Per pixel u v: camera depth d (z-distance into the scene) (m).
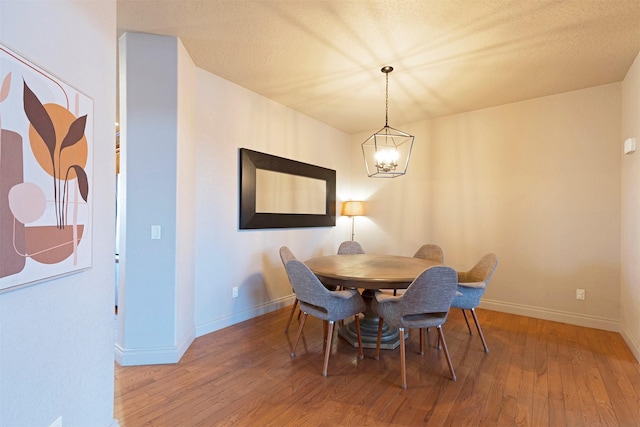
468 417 1.76
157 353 2.38
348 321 3.32
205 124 2.97
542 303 3.51
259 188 3.55
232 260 3.27
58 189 1.17
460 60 2.72
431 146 4.35
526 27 2.24
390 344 2.69
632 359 2.48
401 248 4.62
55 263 1.16
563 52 2.57
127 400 1.91
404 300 2.09
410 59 2.72
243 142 3.38
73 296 1.28
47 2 1.13
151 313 2.38
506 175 3.75
